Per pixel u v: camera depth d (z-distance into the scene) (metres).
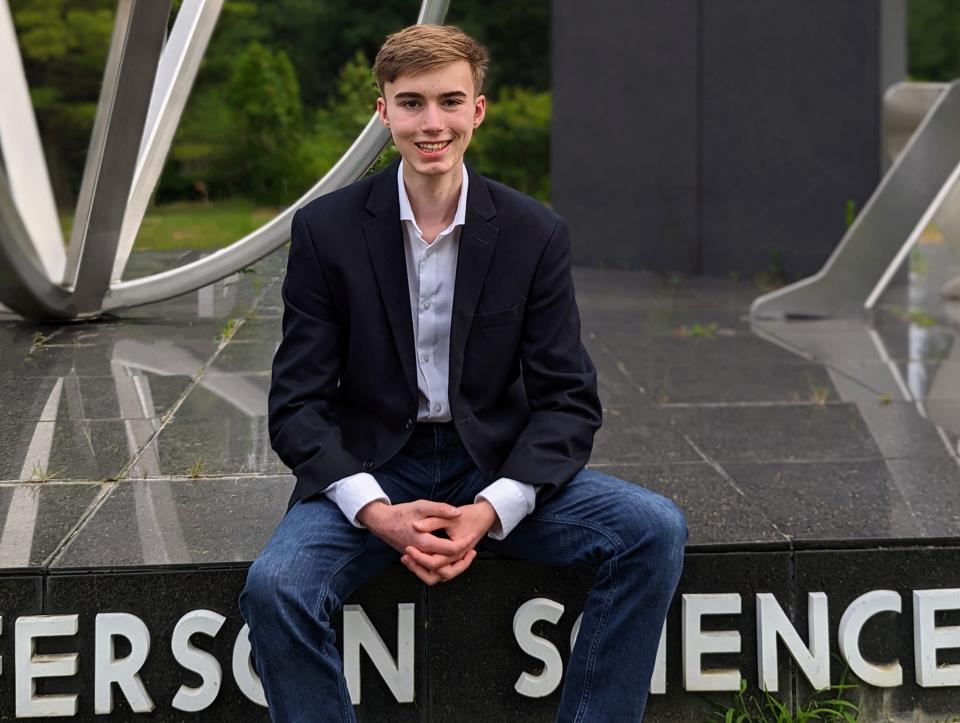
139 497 2.74
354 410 2.26
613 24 9.20
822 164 7.95
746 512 2.67
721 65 8.52
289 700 1.94
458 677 2.37
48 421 3.38
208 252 4.44
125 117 3.86
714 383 4.36
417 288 2.19
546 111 16.08
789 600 2.44
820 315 6.19
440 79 2.07
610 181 9.37
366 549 2.11
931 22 21.72
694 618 2.39
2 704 2.26
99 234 4.17
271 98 13.50
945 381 4.39
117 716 2.29
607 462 3.19
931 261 8.74
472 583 2.36
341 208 2.20
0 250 3.90
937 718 2.43
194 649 2.29
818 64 7.93
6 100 5.20
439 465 2.24
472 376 2.19
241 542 2.43
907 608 2.45
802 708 2.41
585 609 2.10
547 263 2.21
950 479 2.99
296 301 2.21
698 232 8.80
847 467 3.12
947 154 5.78
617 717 2.04
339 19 20.06
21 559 2.32
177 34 4.37
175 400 3.64
